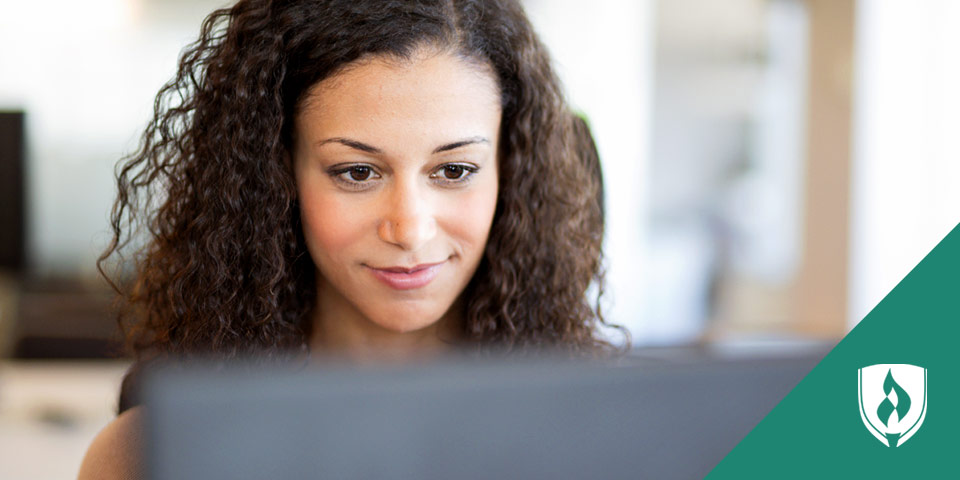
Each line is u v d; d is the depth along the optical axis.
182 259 0.96
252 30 0.88
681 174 3.98
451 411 0.43
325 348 0.98
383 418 0.42
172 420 0.40
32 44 3.50
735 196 3.99
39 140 3.53
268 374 0.41
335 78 0.82
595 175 1.13
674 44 3.92
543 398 0.45
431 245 0.85
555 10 3.85
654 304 3.97
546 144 0.99
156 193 1.03
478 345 1.00
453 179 0.86
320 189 0.86
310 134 0.85
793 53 3.89
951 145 3.57
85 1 3.48
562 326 1.04
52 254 3.53
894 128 3.63
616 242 3.94
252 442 0.41
